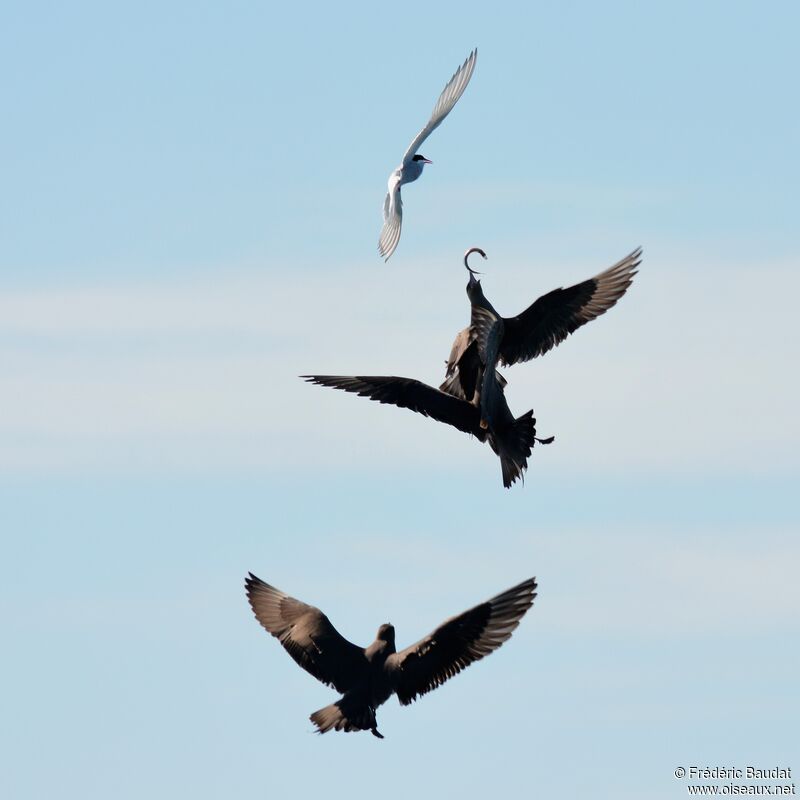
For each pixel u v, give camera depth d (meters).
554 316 40.22
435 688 38.44
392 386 39.62
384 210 39.91
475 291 39.94
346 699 38.72
